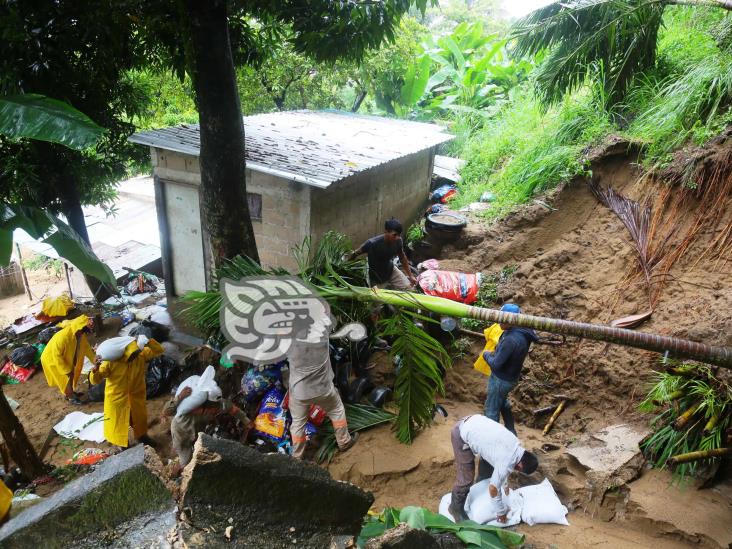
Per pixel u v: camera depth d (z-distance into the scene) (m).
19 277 13.41
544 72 7.60
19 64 5.76
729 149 5.63
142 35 6.55
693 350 3.11
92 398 6.36
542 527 3.86
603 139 6.95
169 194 7.80
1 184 7.38
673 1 6.59
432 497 4.41
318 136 8.39
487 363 4.59
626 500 3.93
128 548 1.53
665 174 6.08
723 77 6.20
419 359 4.50
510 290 6.35
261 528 1.66
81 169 8.14
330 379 4.61
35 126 3.21
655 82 7.40
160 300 9.27
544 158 7.35
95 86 7.37
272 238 7.05
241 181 5.80
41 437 5.77
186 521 1.59
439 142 9.09
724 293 4.91
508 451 3.75
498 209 7.61
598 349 5.23
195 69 5.24
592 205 6.69
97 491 1.60
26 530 1.57
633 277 5.71
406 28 12.95
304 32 5.87
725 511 3.73
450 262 7.07
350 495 1.84
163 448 5.62
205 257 7.81
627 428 4.56
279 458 1.73
